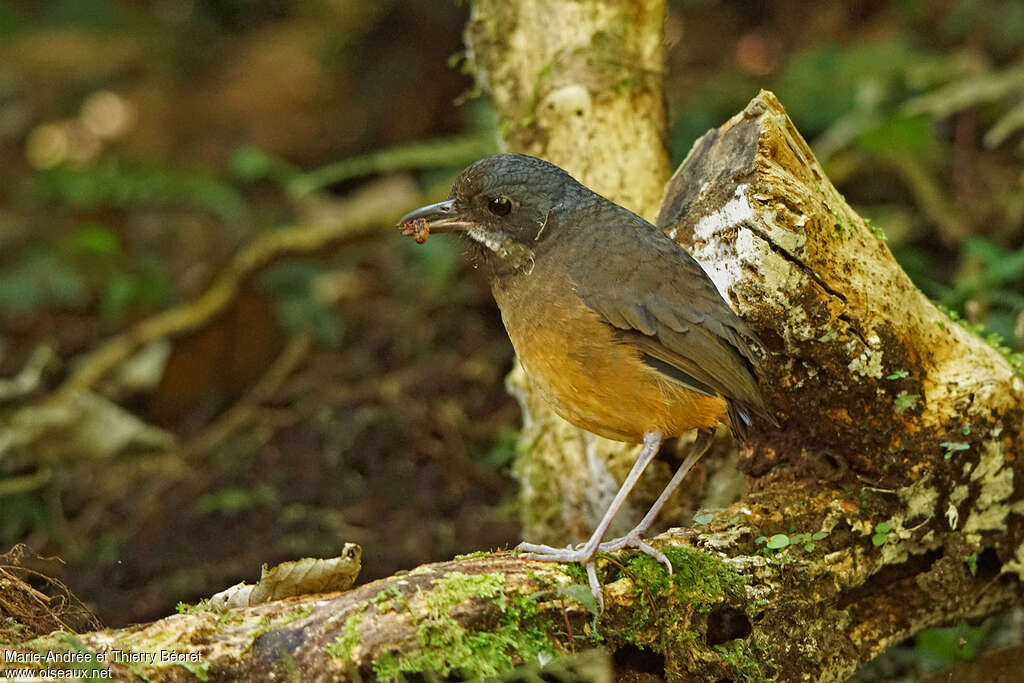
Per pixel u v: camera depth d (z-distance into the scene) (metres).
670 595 6.95
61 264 16.06
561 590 6.60
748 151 7.67
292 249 14.30
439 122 18.22
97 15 22.78
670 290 7.25
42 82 21.36
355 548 7.06
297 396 13.84
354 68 19.31
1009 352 8.62
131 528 11.76
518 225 7.55
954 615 8.30
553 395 7.56
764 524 7.54
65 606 7.67
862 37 17.38
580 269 7.36
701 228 7.79
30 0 23.20
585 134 9.68
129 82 21.52
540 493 9.68
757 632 7.25
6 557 7.80
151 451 12.98
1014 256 11.16
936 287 11.45
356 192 18.12
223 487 12.30
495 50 9.91
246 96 20.33
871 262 7.72
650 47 9.84
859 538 7.68
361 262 16.11
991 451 7.87
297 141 19.00
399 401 13.23
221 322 14.20
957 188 14.76
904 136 13.98
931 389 7.79
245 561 11.00
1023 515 8.30
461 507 11.88
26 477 12.04
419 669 6.17
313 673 6.12
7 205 18.17
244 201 18.33
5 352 15.20
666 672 7.03
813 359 7.62
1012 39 15.64
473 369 13.58
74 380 13.44
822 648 7.50
